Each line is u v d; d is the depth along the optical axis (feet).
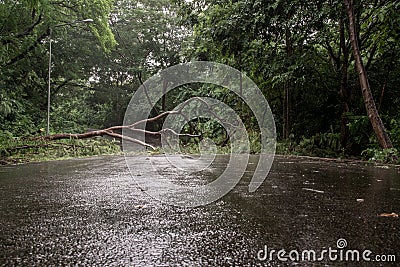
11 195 8.24
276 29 28.14
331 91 31.73
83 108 81.76
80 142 27.27
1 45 40.63
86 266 3.62
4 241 4.51
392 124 24.53
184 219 5.74
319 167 16.24
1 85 41.93
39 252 4.07
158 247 4.25
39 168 15.98
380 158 19.19
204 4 35.29
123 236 4.74
